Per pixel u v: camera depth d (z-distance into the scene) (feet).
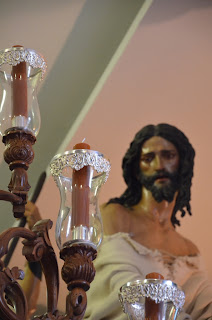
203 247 20.25
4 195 7.11
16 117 7.64
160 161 20.88
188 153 21.12
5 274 7.00
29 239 7.35
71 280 6.86
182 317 18.81
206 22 22.03
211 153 21.26
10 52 7.69
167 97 21.45
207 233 20.49
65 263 6.92
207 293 19.29
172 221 20.49
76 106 20.38
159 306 7.62
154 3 21.57
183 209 20.66
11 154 7.44
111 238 19.89
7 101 7.73
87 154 7.15
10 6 20.57
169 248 20.02
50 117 20.02
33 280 18.48
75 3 20.77
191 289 19.36
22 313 7.07
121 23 21.04
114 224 20.16
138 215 20.39
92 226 7.09
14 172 7.43
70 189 7.18
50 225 7.69
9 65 7.79
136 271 19.35
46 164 19.67
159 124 21.22
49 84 20.13
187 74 21.66
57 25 20.57
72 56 20.45
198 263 19.94
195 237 20.39
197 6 22.02
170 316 7.66
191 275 19.70
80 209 7.08
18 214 7.32
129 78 21.20
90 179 7.22
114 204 20.47
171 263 19.77
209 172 21.11
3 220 18.61
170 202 20.62
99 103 20.77
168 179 20.77
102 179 7.35
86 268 6.86
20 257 18.76
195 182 20.93
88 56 20.65
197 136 21.35
